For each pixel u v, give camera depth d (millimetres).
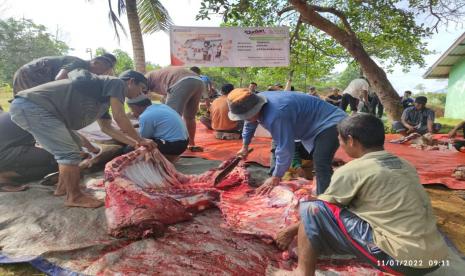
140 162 4012
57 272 2725
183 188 4195
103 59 4820
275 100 3402
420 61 20422
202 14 9523
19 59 31438
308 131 3598
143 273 2666
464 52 19422
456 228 3779
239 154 4539
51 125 3795
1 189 4293
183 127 5195
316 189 3666
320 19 11039
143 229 3145
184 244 3072
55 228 3361
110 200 3373
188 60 10375
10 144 4348
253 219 3479
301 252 2523
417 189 2238
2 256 2902
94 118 4145
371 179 2248
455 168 5855
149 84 6695
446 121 18359
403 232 2150
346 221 2344
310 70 15648
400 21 11914
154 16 12938
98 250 3008
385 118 17406
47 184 4543
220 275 2678
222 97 8422
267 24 12320
